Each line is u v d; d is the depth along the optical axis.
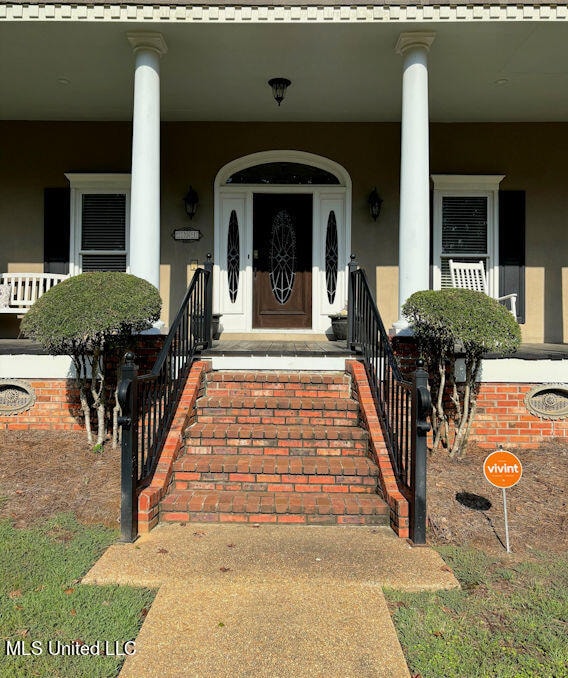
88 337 4.61
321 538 3.63
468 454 5.05
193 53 5.84
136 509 3.65
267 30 5.35
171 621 2.64
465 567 3.25
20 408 5.47
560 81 6.48
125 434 3.54
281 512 3.89
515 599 2.90
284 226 7.99
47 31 5.38
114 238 7.80
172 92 6.84
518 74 6.30
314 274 7.85
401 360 5.41
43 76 6.41
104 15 5.17
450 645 2.50
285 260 8.00
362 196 7.77
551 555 3.44
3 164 7.76
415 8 5.14
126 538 3.51
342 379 5.25
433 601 2.88
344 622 2.65
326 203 7.89
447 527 3.75
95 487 4.22
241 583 2.99
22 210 7.77
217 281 7.77
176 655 2.40
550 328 7.77
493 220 7.81
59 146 7.77
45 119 7.74
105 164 7.77
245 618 2.67
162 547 3.43
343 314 7.25
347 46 5.69
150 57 5.41
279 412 4.90
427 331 4.77
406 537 3.65
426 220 5.41
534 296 7.81
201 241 7.75
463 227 7.84
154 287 5.00
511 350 4.61
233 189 7.84
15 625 2.59
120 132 7.77
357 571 3.14
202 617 2.68
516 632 2.62
